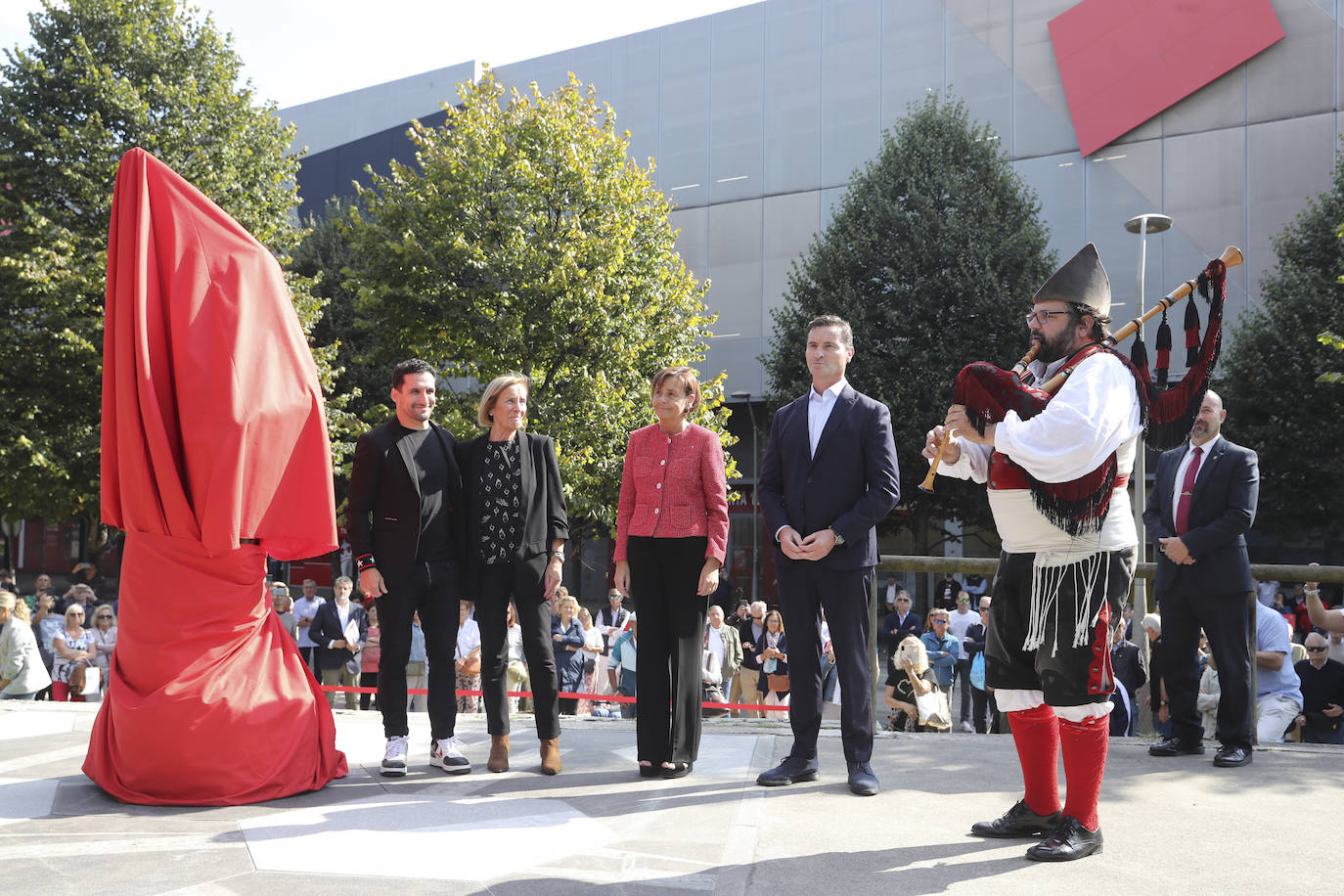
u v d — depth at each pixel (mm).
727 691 10055
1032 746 2807
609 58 26828
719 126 25516
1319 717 6457
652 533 3867
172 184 3432
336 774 3639
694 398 4051
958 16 23016
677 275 19016
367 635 10570
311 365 3693
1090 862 2594
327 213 26016
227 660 3371
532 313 16781
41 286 15875
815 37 24562
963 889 2359
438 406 17797
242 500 3357
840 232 19875
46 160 16688
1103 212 21344
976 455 2910
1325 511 17875
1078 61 21641
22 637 8828
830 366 3777
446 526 3963
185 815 3078
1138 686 6914
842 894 2314
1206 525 4078
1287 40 19984
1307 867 2564
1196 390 2672
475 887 2334
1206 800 3314
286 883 2363
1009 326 18016
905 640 7152
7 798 3295
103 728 3385
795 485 3742
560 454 16031
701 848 2693
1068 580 2621
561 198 17609
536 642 3898
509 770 3887
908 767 3861
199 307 3387
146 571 3332
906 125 20250
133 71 17922
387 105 29250
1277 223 19859
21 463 16062
